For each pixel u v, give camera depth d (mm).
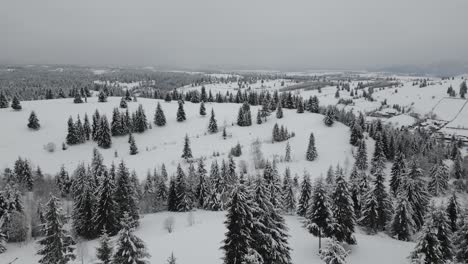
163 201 77938
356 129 119000
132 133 133000
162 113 140250
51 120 136250
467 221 40250
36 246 55531
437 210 40312
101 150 119875
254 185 32812
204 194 76000
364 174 63906
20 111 142375
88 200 58250
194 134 132375
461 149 167750
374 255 48781
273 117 149250
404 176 67500
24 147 116125
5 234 56344
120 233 26312
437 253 37188
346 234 47531
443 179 90062
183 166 103562
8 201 58344
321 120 142750
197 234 53281
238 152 108812
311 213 47219
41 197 76812
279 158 108125
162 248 47969
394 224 56750
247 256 26109
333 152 113562
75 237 56219
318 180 47219
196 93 183250
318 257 45688
